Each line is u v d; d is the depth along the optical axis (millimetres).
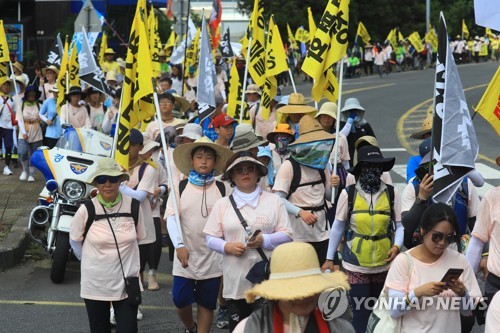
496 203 7113
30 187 18141
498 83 7934
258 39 14641
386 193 8133
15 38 35312
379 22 68125
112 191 8016
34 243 13508
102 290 7969
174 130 12250
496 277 7137
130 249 8070
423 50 66750
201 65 13727
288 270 4691
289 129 11445
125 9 46688
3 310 10266
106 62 26375
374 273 8086
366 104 36438
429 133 10812
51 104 18641
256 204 7691
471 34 87062
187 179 8586
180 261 8289
